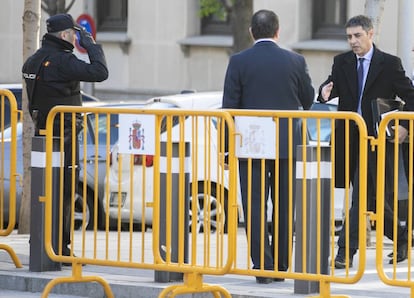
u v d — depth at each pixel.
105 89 45.22
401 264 16.27
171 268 14.02
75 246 17.64
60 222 15.14
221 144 13.84
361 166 13.10
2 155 16.30
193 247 14.00
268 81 14.64
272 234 14.54
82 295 14.92
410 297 13.38
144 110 14.13
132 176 14.38
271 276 13.62
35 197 15.33
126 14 45.03
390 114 13.11
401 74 15.81
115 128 21.34
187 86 43.28
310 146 13.51
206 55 42.88
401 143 14.93
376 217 13.15
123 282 14.80
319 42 39.84
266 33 14.80
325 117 13.27
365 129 13.10
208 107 21.08
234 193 13.67
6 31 47.97
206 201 13.95
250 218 14.12
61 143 15.06
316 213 13.57
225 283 14.80
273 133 13.55
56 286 15.09
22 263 16.44
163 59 43.88
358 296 13.86
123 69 44.81
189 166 14.66
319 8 40.28
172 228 14.22
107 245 14.52
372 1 19.69
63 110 14.88
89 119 21.16
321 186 13.59
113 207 19.55
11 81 47.94
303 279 13.48
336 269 15.43
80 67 15.51
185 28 43.28
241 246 17.75
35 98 15.76
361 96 15.85
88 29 32.62
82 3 44.03
